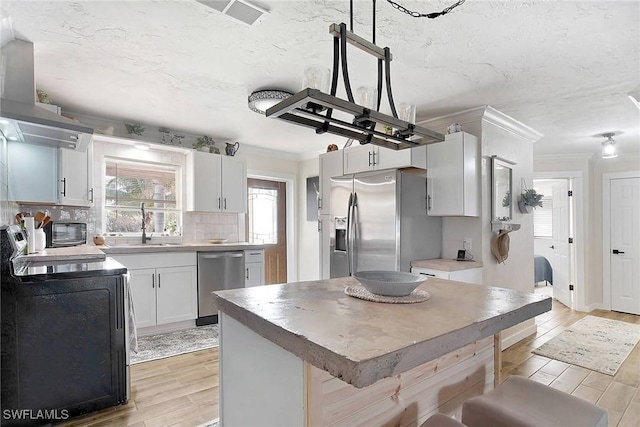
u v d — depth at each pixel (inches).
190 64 97.3
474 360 69.7
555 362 123.0
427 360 36.4
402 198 126.3
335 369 32.6
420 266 123.3
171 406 87.4
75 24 77.2
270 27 78.5
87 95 120.2
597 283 205.8
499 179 137.1
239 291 62.6
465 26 77.2
